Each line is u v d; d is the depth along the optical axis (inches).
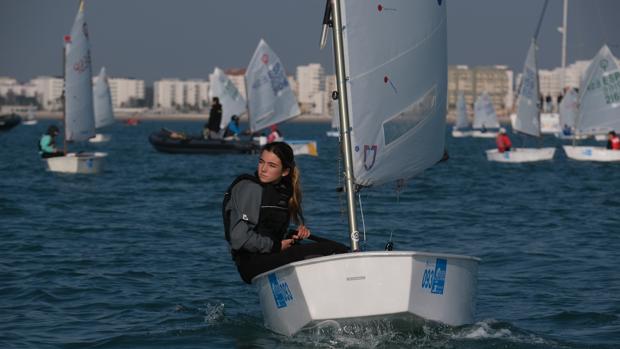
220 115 6707.7
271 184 1160.8
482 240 2244.1
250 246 1139.9
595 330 1258.6
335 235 2325.3
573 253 2012.8
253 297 1491.1
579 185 4175.7
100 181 4094.5
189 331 1240.2
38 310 1389.0
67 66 4955.7
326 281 1090.1
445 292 1131.3
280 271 1128.8
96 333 1238.9
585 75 6387.8
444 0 1277.1
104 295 1501.0
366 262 1077.8
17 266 1772.9
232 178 4382.4
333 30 1167.6
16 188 3634.4
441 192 3690.9
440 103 1273.4
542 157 6195.9
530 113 6501.0
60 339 1203.9
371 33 1174.3
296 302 1118.4
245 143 6599.4
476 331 1177.4
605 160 6240.2
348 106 1168.8
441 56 1273.4
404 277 1081.4
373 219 2694.4
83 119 5022.1
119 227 2429.9
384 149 1200.2
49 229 2368.4
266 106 6904.5
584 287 1601.9
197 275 1695.4
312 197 3403.1
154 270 1747.0
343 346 1096.8
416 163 1250.6
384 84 1189.1
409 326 1125.1
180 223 2541.8
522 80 6481.3
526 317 1344.7
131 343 1178.0
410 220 2677.2
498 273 1755.7
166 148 6663.4
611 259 1924.2
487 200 3363.7
